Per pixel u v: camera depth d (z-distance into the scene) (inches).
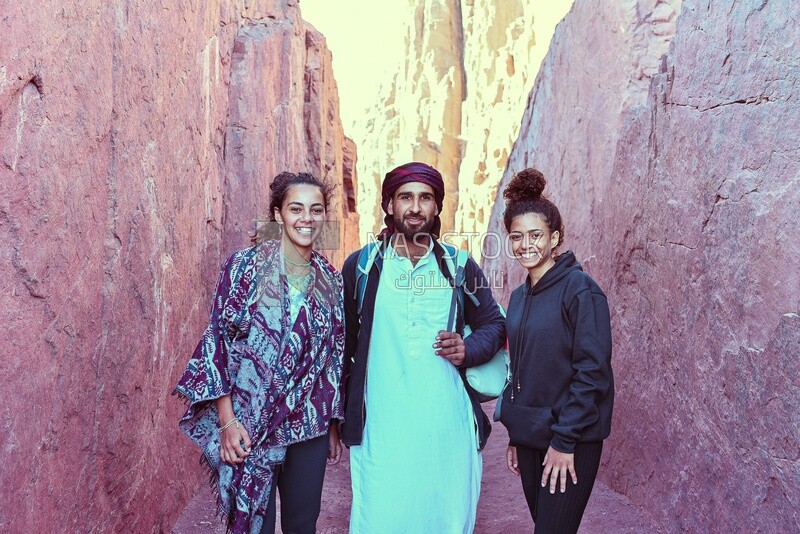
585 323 108.7
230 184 259.0
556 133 371.2
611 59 267.9
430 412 121.4
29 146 85.2
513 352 117.4
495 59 1350.9
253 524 107.9
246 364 108.1
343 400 117.2
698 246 151.4
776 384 117.1
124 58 125.0
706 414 143.7
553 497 109.3
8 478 80.5
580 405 107.0
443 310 123.4
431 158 1478.8
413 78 1614.2
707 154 149.3
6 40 78.0
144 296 138.9
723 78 144.3
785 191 118.0
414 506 121.3
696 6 162.2
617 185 216.7
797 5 117.9
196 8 194.2
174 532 161.6
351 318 125.0
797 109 116.1
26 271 84.5
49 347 92.3
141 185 136.9
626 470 190.7
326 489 202.8
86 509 107.5
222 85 246.2
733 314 133.9
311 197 110.5
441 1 1577.3
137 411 134.3
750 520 124.2
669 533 158.7
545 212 114.1
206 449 110.0
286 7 377.7
